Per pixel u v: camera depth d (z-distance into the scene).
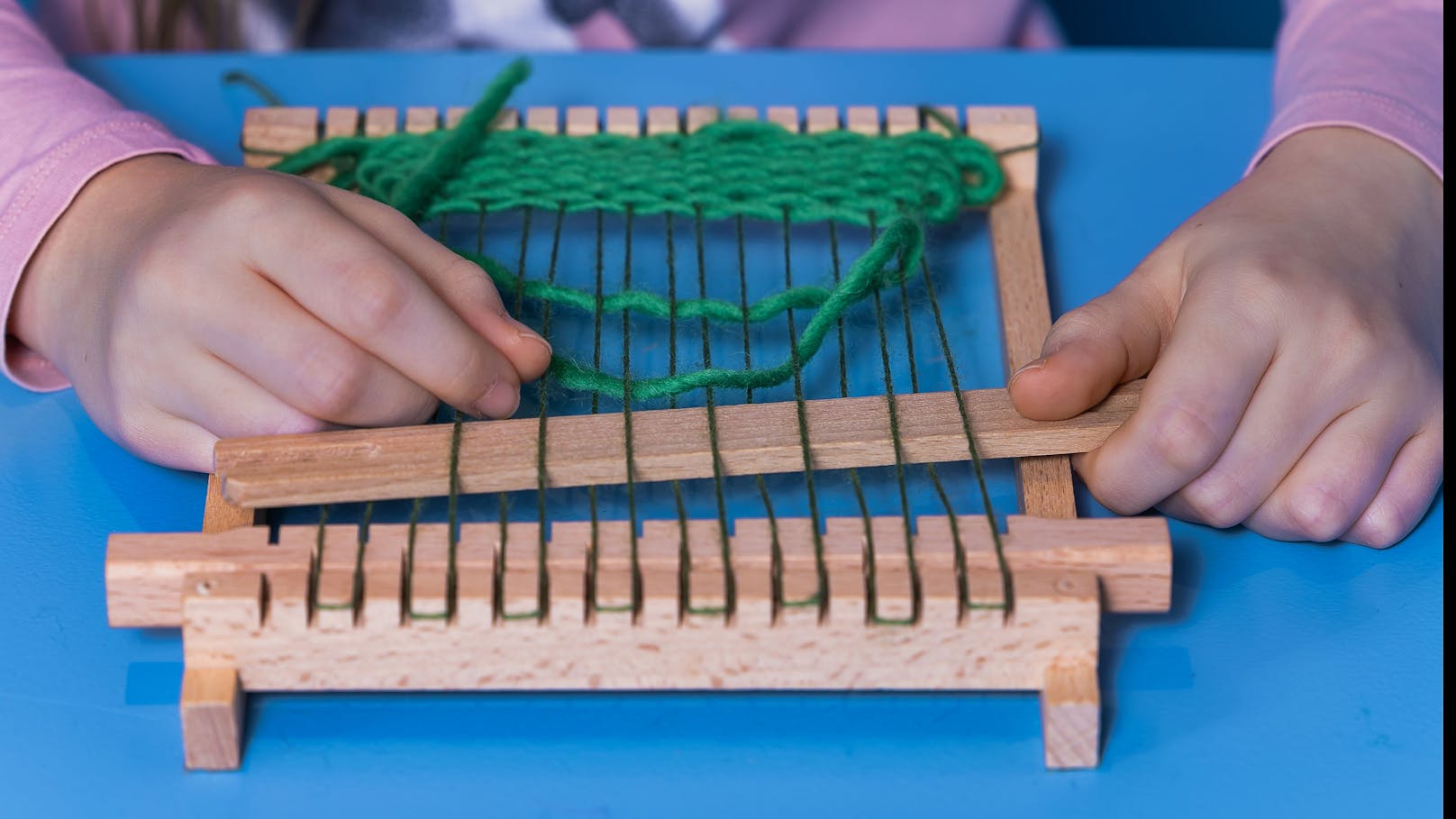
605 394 0.57
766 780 0.48
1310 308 0.54
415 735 0.49
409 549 0.48
